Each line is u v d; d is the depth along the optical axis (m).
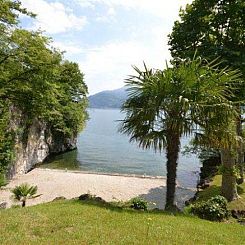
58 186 35.38
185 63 13.75
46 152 58.00
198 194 27.39
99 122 194.38
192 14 21.59
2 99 29.03
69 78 63.78
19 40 24.47
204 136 13.66
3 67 26.03
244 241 11.08
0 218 11.57
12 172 39.22
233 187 22.03
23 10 24.61
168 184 14.55
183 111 12.93
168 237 10.22
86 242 9.34
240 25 20.39
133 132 13.77
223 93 14.10
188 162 59.31
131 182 38.25
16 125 39.88
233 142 13.96
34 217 11.71
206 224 12.82
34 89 26.98
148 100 13.51
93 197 15.55
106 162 57.94
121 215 12.44
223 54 19.39
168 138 13.85
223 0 20.50
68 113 64.31
